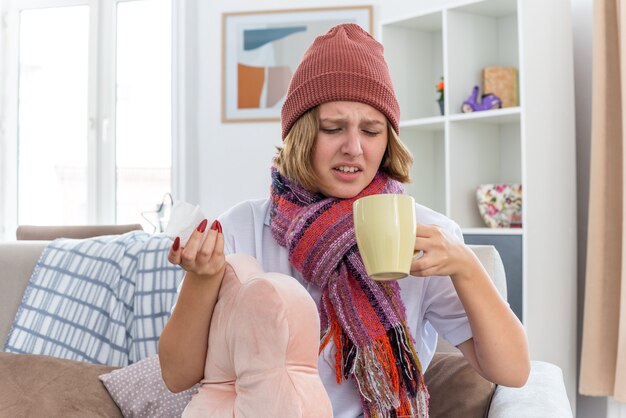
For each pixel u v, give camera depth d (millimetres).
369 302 1246
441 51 3809
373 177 1298
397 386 1204
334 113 1225
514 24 3490
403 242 895
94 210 4879
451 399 1527
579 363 3264
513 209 3191
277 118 4473
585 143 3287
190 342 1007
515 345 1110
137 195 4855
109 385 1705
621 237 2920
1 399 1641
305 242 1271
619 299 2910
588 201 3271
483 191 3252
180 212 1008
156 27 4812
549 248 3043
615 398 2814
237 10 4520
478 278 1068
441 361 1604
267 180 4445
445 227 1351
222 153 4547
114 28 4863
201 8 4578
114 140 4867
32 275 2217
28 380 1689
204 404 963
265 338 907
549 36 3068
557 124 3070
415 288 1307
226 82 4527
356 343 1215
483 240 3117
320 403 913
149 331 2020
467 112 3322
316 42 1271
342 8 4363
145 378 1699
